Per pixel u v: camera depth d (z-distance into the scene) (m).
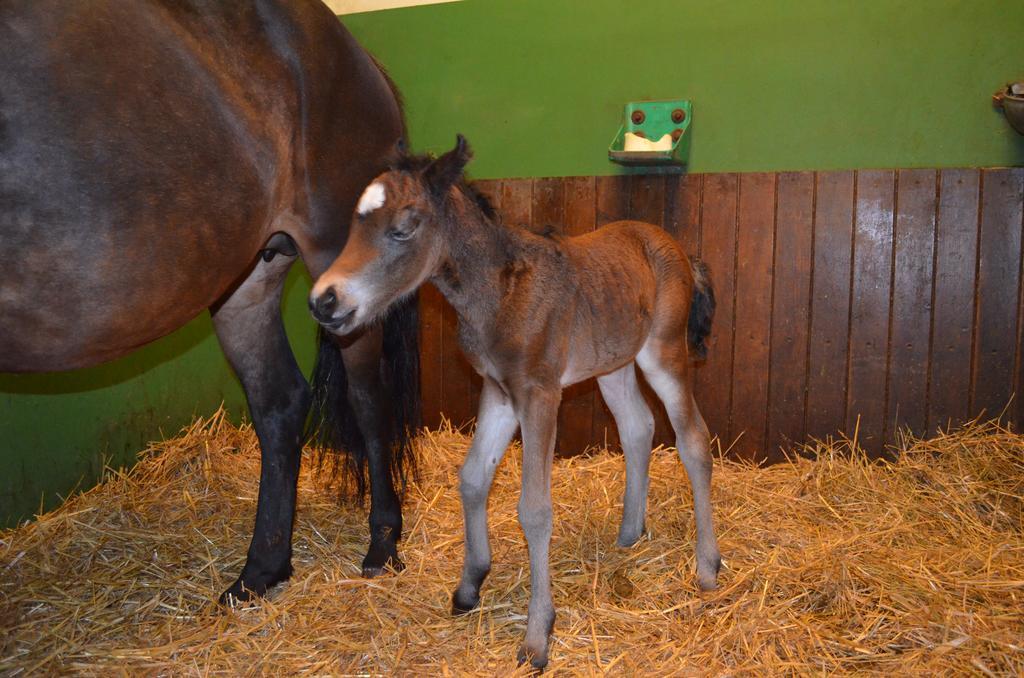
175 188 2.15
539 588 2.38
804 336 4.14
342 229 2.91
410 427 3.25
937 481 3.65
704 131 4.34
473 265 2.41
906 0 3.94
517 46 4.70
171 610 2.76
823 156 4.14
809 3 4.09
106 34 2.06
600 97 4.54
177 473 4.11
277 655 2.43
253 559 2.89
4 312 1.95
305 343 5.10
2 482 3.56
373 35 5.03
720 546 3.15
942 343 3.92
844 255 4.04
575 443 4.62
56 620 2.68
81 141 1.96
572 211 4.49
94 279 2.03
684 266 3.10
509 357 2.41
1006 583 2.72
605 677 2.27
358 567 3.10
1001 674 2.23
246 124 2.42
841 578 2.73
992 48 3.84
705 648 2.41
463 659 2.41
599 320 2.64
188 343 4.62
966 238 3.83
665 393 2.98
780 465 4.14
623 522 3.22
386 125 3.06
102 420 4.07
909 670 2.25
